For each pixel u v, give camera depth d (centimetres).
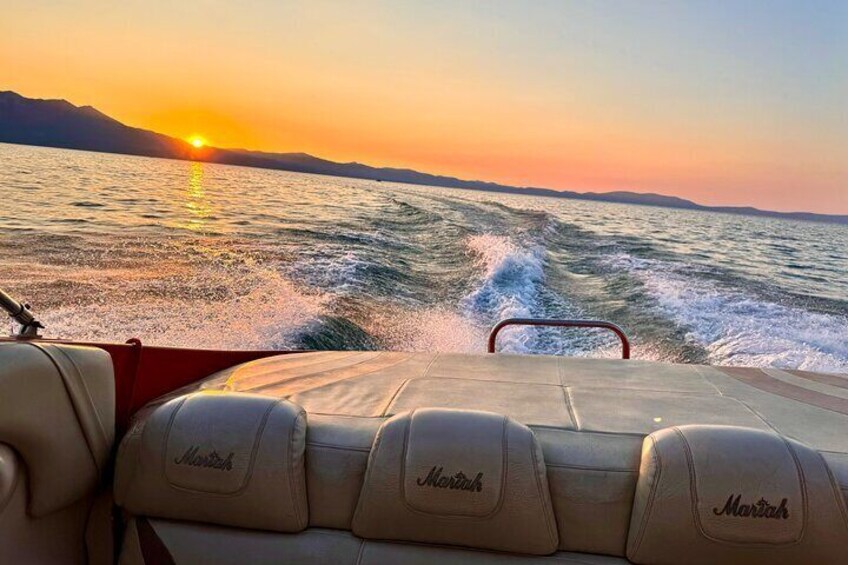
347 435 156
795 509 128
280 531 148
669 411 175
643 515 136
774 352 811
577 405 179
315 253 1269
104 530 163
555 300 1068
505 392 192
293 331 748
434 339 823
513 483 138
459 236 1645
